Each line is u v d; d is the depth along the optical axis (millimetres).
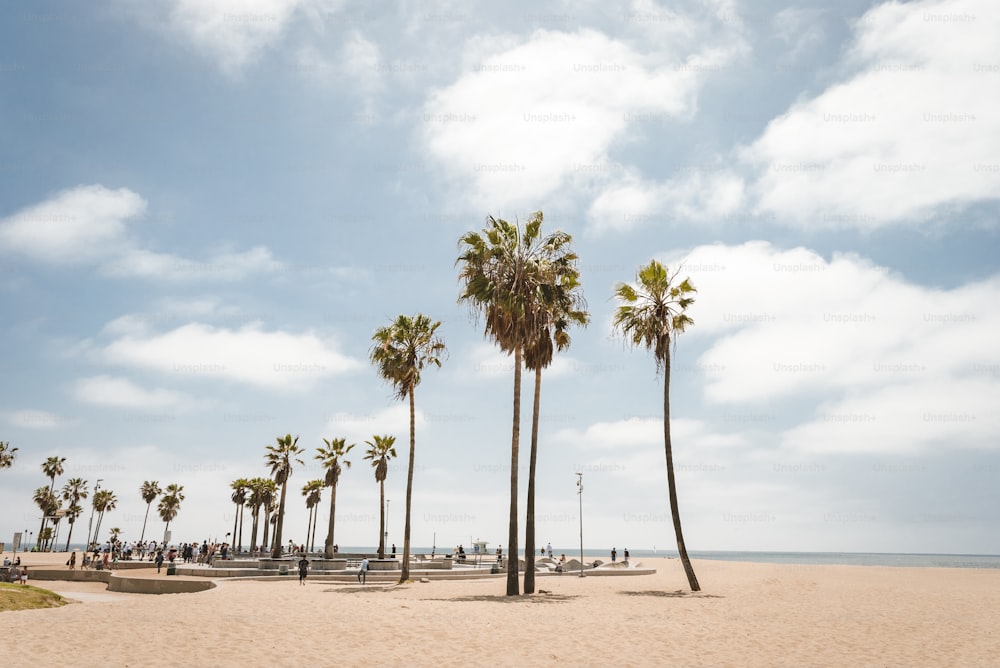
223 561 41281
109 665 10953
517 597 24594
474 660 12148
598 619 18188
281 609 18703
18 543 42031
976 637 15914
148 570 46625
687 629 16516
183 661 11398
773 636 15617
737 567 64625
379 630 15188
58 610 18203
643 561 75938
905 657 13141
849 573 52438
